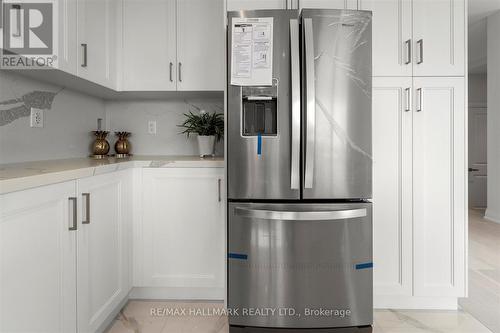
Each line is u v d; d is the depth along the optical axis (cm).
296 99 187
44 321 131
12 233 114
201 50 262
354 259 194
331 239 192
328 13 190
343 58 191
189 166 229
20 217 118
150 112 295
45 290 132
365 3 216
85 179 163
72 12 191
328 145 192
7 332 112
